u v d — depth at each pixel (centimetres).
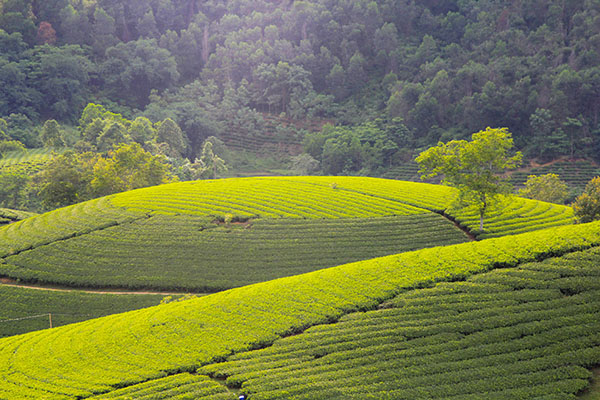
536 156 14238
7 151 13500
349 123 18675
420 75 18388
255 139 18838
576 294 3328
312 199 6950
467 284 3638
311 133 18650
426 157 5791
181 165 12312
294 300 3772
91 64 19262
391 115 17212
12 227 6688
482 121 15512
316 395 2775
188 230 6072
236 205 6781
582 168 13475
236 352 3281
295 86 19875
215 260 5503
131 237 5975
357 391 2788
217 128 17988
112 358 3294
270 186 7544
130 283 5197
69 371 3195
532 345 2969
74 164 8825
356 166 16012
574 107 14638
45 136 13650
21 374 3203
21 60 17575
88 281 5253
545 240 3950
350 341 3225
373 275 3972
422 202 6725
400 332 3241
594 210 4997
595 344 2906
